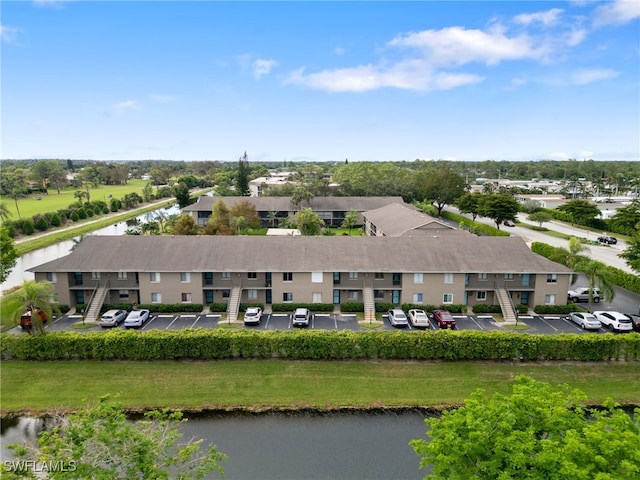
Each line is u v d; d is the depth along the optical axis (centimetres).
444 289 4775
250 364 3562
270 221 9938
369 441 2759
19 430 2894
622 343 3594
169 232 7569
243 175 13788
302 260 4838
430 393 3241
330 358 3644
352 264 4778
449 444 1756
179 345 3591
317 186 12888
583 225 10494
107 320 4259
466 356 3612
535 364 3588
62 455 1689
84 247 4962
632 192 18225
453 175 12056
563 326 4403
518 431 1706
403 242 5150
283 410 3080
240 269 4697
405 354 3619
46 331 3944
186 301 4788
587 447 1581
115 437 1733
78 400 3156
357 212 10019
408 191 12838
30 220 9575
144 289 4747
